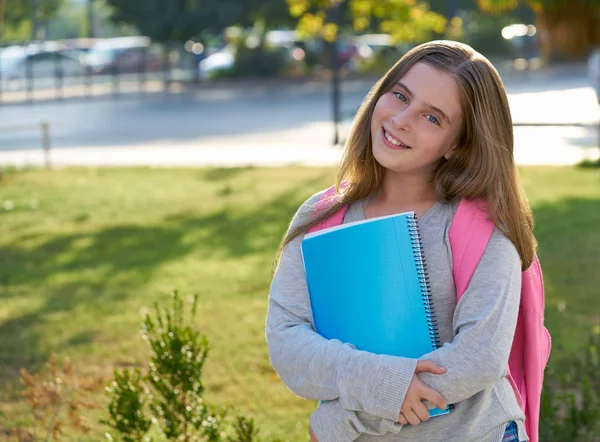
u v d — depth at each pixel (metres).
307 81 43.22
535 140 20.88
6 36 68.94
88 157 20.44
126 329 7.67
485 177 2.61
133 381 4.25
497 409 2.56
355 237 2.56
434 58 2.65
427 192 2.75
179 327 4.27
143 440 4.41
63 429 5.39
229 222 12.80
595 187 14.75
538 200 13.59
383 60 45.75
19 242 11.61
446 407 2.46
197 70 44.81
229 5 46.53
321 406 2.55
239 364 6.78
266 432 5.46
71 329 7.70
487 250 2.57
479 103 2.62
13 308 8.40
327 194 2.84
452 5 46.91
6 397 6.05
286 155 20.16
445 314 2.58
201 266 10.11
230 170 17.81
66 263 10.38
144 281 9.44
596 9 8.89
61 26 101.19
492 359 2.44
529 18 55.59
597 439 5.13
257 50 45.38
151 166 18.66
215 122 27.34
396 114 2.65
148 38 48.38
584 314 7.93
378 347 2.52
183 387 4.17
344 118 26.62
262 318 7.98
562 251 10.31
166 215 13.44
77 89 42.00
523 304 2.70
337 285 2.57
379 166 2.78
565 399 5.22
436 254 2.60
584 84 36.66
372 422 2.48
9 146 22.69
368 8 20.12
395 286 2.52
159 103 35.06
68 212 13.74
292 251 2.77
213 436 4.27
